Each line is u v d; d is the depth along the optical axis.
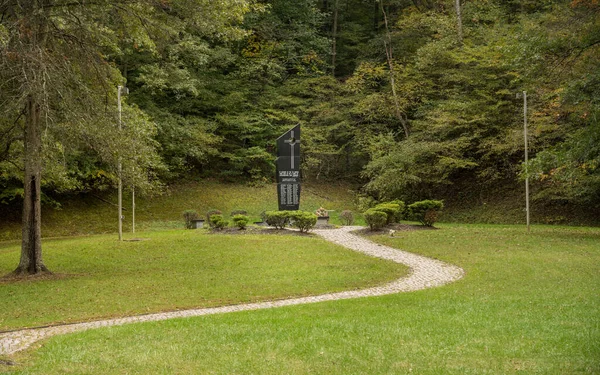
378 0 41.75
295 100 39.94
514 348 7.43
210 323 9.62
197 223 28.03
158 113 35.03
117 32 17.84
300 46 41.84
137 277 15.45
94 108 15.70
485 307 10.48
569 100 20.30
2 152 19.42
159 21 17.31
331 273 15.44
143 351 7.74
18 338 9.35
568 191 27.91
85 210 32.50
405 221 29.45
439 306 10.72
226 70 42.25
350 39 43.94
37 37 14.65
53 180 24.72
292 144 26.59
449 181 34.59
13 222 30.67
